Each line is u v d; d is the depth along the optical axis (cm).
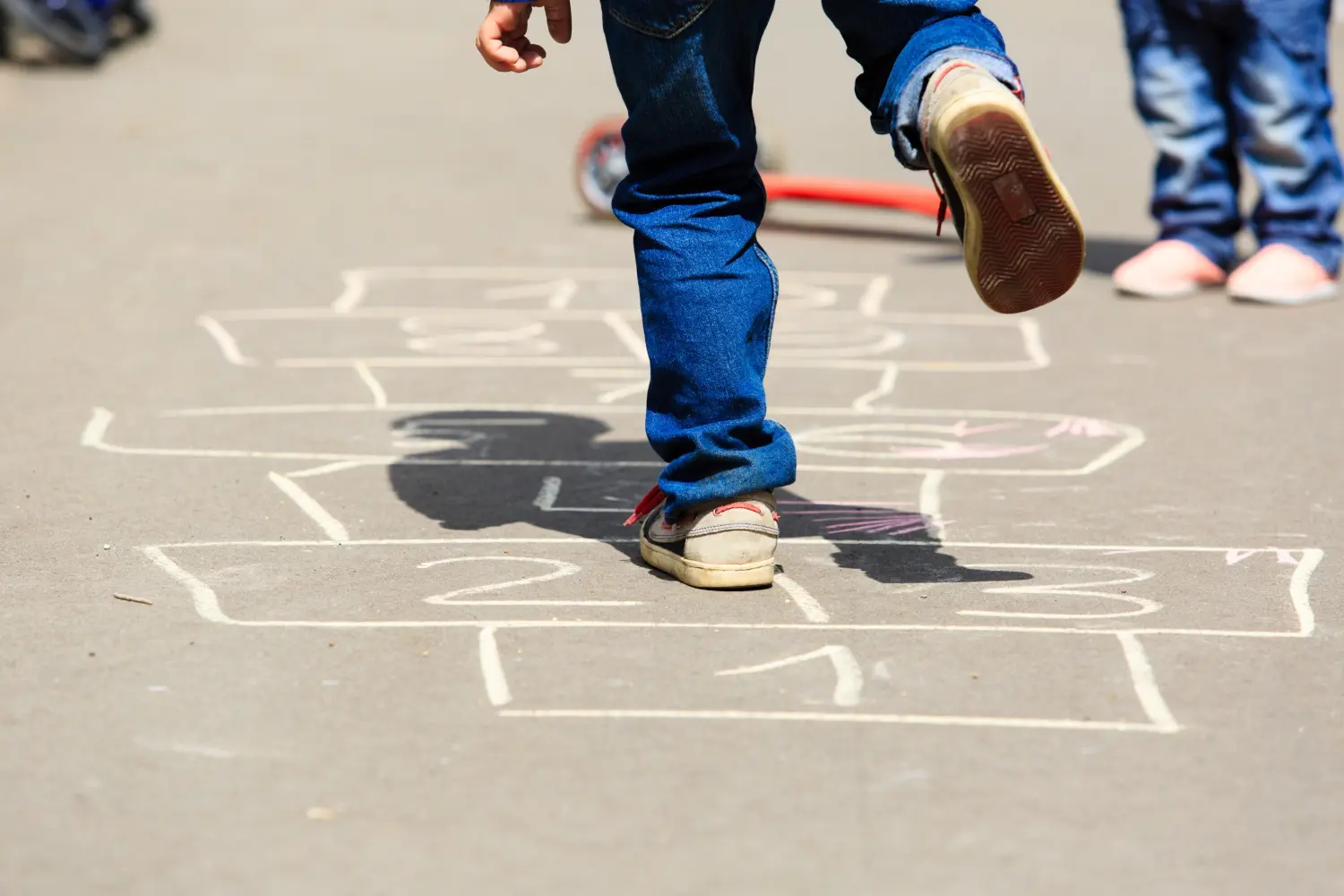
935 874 664
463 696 827
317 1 5644
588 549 1062
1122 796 729
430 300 1862
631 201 971
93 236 2166
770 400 1477
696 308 944
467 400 1455
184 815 704
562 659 874
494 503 1163
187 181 2598
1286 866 672
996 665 873
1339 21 5253
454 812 710
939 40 880
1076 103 3722
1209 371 1580
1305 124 1908
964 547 1079
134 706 809
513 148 3036
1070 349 1667
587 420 1394
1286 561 1055
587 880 657
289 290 1891
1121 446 1327
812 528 1116
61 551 1042
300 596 968
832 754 766
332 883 653
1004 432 1370
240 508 1140
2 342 1616
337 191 2556
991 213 847
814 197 2333
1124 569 1037
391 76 4006
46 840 682
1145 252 1980
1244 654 894
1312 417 1414
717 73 923
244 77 3894
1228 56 1947
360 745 771
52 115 3231
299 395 1455
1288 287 1883
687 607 955
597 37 4988
